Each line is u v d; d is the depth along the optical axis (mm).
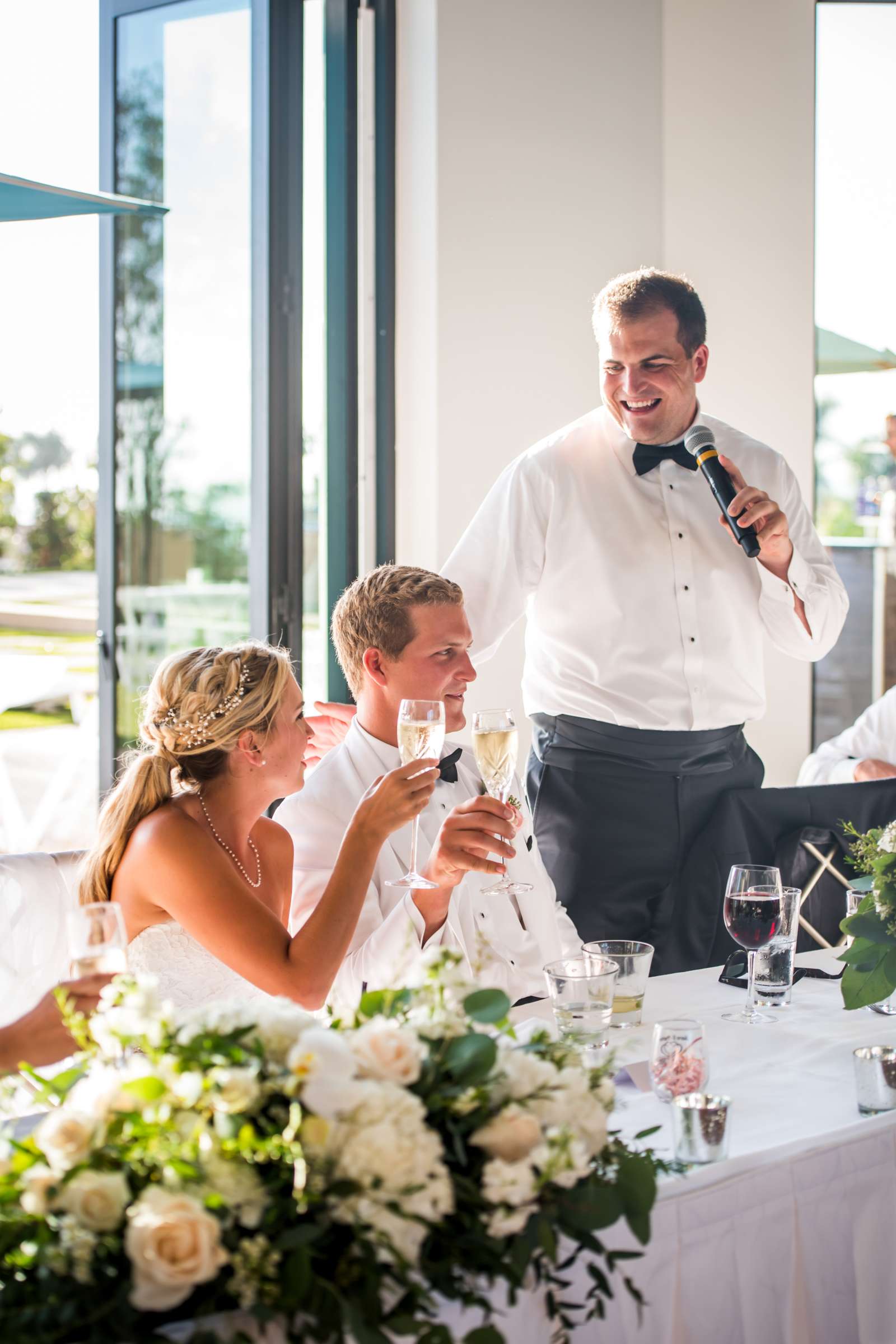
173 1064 1044
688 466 2977
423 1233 1019
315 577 4383
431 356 4293
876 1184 1434
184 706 1924
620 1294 1240
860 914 1836
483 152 4289
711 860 2916
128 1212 969
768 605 2998
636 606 2957
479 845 1887
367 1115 1028
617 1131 1243
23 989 2180
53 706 4926
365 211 4379
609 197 4457
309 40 4277
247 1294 954
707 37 4520
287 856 2178
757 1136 1420
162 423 4109
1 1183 1020
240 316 4160
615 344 2861
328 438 4375
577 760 3008
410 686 2225
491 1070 1140
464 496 4348
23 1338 954
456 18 4227
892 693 4035
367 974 2018
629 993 1827
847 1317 1406
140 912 1905
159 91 4055
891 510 5117
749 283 4621
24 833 5129
